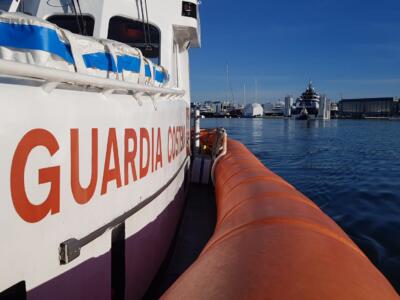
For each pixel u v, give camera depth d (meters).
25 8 4.46
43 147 1.74
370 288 1.49
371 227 6.91
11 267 1.60
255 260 1.66
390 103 167.25
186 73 7.11
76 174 2.00
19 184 1.61
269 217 2.33
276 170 14.80
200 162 8.17
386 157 19.70
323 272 1.53
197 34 5.85
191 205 6.76
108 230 2.36
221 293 1.43
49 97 1.79
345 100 177.75
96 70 2.22
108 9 4.52
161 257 3.68
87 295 2.17
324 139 35.41
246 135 42.06
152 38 5.04
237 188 3.73
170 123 3.94
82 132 2.04
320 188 10.84
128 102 2.63
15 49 1.77
